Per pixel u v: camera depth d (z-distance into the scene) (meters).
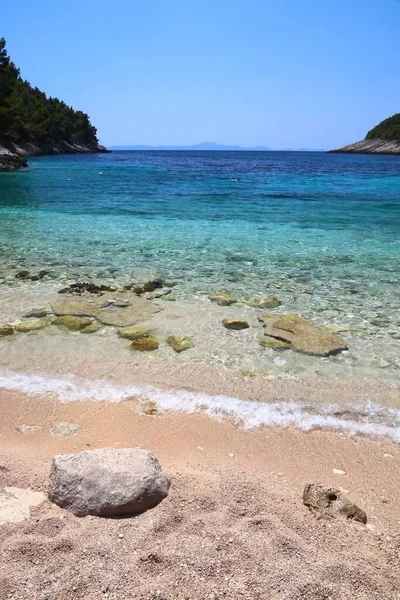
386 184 39.31
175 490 3.94
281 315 8.69
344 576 3.06
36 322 8.18
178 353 7.12
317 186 36.91
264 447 4.95
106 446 4.88
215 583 2.95
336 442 5.09
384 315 8.93
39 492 3.86
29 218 19.47
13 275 11.09
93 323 8.21
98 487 3.63
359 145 180.00
